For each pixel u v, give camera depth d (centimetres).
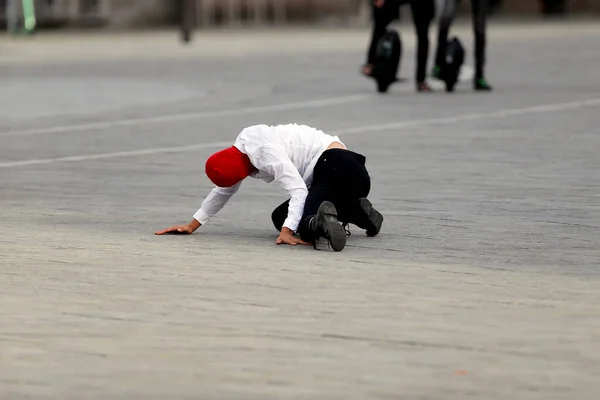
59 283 1193
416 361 929
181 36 6306
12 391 869
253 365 923
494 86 3412
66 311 1083
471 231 1462
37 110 3012
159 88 3562
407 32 6531
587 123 2544
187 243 1400
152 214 1619
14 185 1889
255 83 3678
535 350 957
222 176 1373
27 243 1407
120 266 1270
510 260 1294
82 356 949
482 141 2300
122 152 2269
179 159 2170
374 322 1038
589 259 1298
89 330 1020
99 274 1232
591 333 1003
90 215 1614
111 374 905
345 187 1355
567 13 8469
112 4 8131
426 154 2150
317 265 1266
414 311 1074
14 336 1004
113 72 4203
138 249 1365
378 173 1945
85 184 1894
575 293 1141
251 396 854
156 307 1094
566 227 1483
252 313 1070
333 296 1129
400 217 1562
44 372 911
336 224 1312
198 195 1780
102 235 1461
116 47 5747
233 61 4638
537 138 2323
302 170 1391
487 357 939
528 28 6819
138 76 4016
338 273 1227
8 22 7681
